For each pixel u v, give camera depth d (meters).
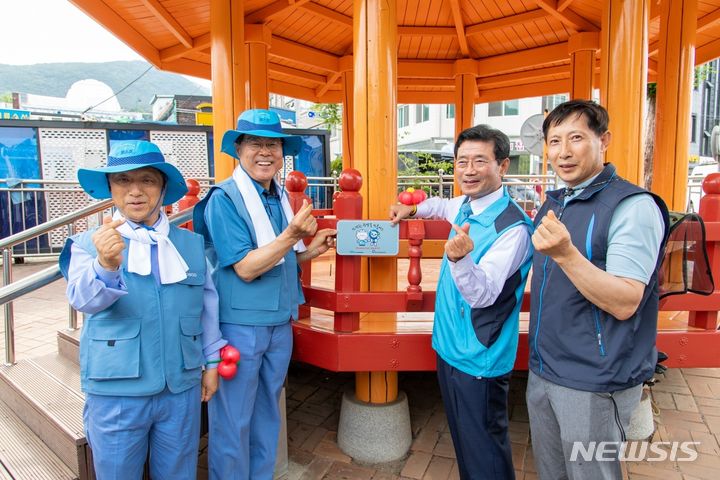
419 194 2.58
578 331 1.61
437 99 8.39
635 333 1.58
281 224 2.20
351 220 2.46
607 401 1.59
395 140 2.80
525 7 5.58
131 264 1.66
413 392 3.71
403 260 5.53
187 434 1.83
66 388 2.71
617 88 3.21
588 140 1.63
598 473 1.63
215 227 2.00
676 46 4.65
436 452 2.89
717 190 2.62
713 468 2.72
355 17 2.74
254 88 5.45
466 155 1.97
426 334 2.56
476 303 1.80
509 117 21.44
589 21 5.62
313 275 4.37
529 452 2.88
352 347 2.56
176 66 6.55
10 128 8.19
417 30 6.12
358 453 2.80
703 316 2.66
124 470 1.72
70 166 8.52
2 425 2.65
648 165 10.15
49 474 2.18
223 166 4.50
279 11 5.21
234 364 1.95
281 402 2.62
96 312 1.57
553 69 7.11
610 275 1.47
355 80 2.78
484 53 6.85
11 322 3.09
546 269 1.73
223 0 4.36
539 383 1.77
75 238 1.69
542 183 8.28
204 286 1.93
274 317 2.11
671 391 3.68
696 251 2.09
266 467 2.30
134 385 1.65
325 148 10.05
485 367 1.91
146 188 1.72
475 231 1.96
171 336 1.73
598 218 1.58
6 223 7.85
